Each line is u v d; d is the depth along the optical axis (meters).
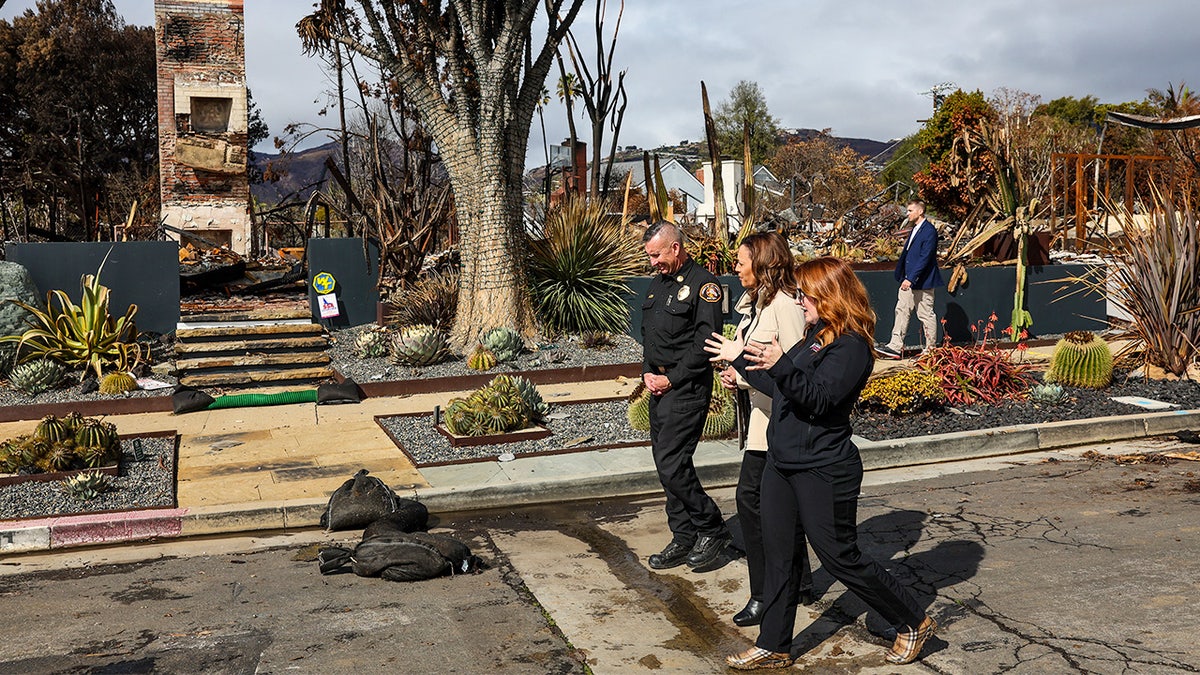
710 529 6.03
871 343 4.33
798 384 4.11
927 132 45.25
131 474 8.21
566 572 6.05
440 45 14.38
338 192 19.56
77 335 12.51
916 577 5.74
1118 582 5.52
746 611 5.12
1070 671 4.38
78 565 6.40
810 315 4.43
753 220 15.30
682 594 5.62
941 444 9.02
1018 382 11.02
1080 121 57.12
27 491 7.62
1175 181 14.80
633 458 8.66
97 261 14.02
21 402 11.28
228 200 26.28
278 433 10.06
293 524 7.25
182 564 6.36
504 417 9.40
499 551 6.54
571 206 15.85
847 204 47.97
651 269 15.76
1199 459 8.65
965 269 15.45
